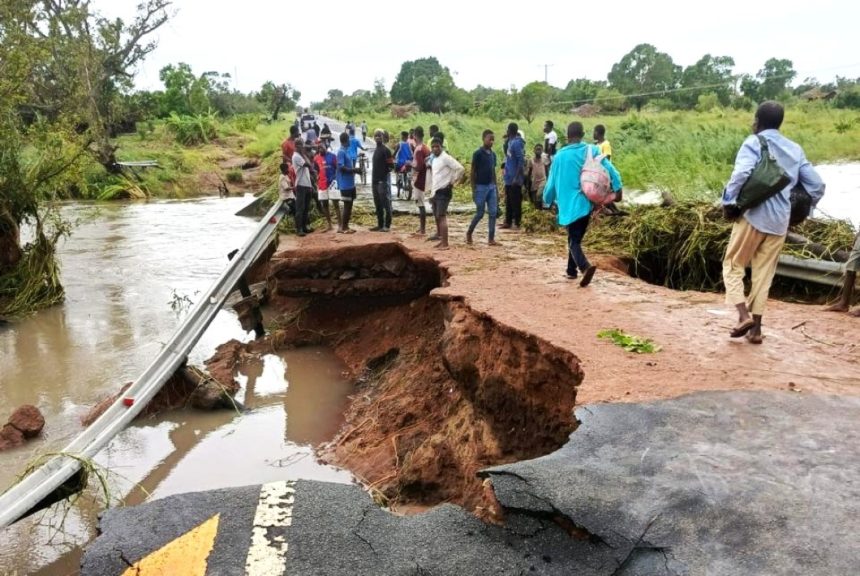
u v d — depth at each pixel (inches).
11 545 248.1
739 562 127.8
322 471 311.7
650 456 163.2
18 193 554.6
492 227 466.3
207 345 469.1
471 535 146.0
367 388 399.5
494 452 269.6
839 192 753.6
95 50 1301.7
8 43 570.9
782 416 183.0
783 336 257.6
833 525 135.0
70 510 271.6
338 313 482.6
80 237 837.2
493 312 291.6
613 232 479.8
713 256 420.8
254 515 152.3
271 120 2464.3
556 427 246.2
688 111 2052.2
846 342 249.6
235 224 923.4
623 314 289.4
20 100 589.9
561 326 269.9
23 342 463.2
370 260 464.4
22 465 295.6
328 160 555.8
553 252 443.8
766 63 2792.8
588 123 1555.1
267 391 403.2
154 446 332.2
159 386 335.9
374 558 138.8
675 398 196.7
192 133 1798.7
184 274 643.5
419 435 317.1
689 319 282.4
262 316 519.2
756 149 234.4
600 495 147.3
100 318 514.3
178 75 2262.6
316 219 633.0
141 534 145.8
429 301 428.1
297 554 139.3
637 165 820.6
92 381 393.4
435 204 445.1
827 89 2449.6
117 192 1295.5
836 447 165.2
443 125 1598.2
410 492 287.7
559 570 133.6
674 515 140.6
